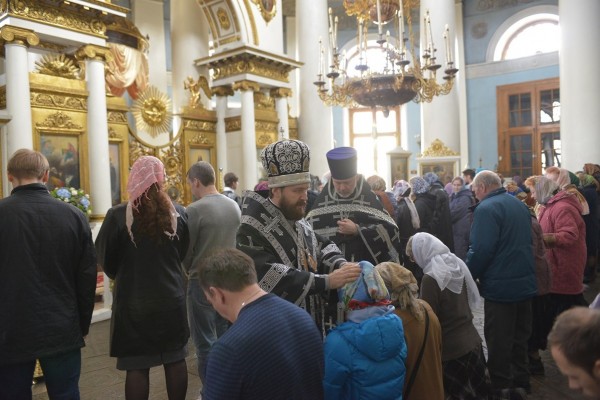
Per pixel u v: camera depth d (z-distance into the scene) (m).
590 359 0.98
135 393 2.77
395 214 5.39
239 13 9.76
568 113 11.40
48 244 2.54
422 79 6.47
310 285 1.90
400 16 6.83
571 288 4.08
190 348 5.06
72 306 2.64
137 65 11.23
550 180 4.39
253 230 2.03
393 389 1.99
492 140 17.00
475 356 2.82
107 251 2.77
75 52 6.76
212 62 10.16
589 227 6.91
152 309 2.76
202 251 3.49
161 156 9.11
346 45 18.78
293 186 2.04
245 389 1.43
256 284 1.64
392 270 2.37
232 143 10.27
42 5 6.15
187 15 10.85
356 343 1.96
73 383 2.67
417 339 2.28
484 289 3.41
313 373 1.56
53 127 6.61
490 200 3.40
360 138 19.11
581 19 11.14
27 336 2.45
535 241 3.83
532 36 16.47
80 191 5.61
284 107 10.87
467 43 17.41
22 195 2.57
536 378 3.92
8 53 5.96
